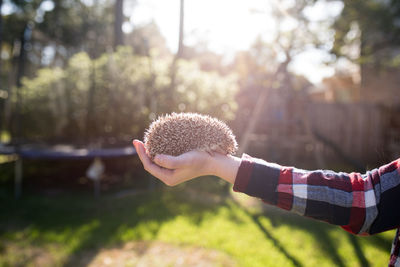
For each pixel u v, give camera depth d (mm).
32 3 15961
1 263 3406
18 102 6625
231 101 7234
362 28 9102
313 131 8531
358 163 8023
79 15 18250
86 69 6945
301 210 994
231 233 4133
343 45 9695
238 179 1046
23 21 16062
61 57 18547
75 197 5926
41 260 3490
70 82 6957
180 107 6453
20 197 5914
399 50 11391
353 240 3957
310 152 9406
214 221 4570
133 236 4039
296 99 8195
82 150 5742
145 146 1265
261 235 4086
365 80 12227
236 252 3605
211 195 5988
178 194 5996
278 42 9391
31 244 3869
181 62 7047
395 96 11445
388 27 8805
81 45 18812
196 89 6816
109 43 20000
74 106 6855
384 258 3494
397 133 8336
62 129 7156
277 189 1012
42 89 7008
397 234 1051
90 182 7062
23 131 7328
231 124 7973
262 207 5285
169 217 4734
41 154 5434
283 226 4398
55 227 4395
